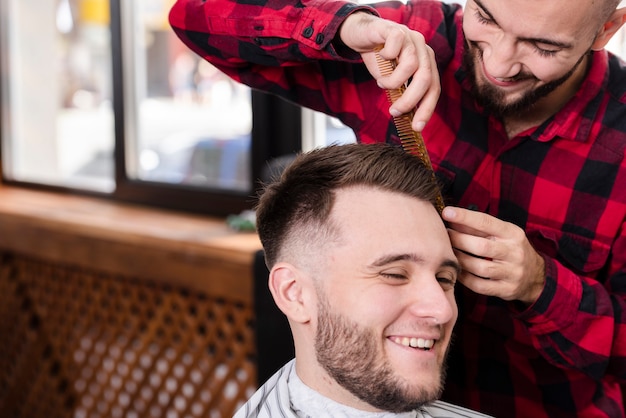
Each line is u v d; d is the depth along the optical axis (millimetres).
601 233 1215
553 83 1074
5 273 3098
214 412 2539
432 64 1048
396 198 1004
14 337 3141
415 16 1314
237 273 2188
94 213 2809
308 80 1360
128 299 2695
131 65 2945
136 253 2451
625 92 1199
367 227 982
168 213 2812
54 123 3430
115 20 2893
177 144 2875
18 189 3441
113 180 3133
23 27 3490
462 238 1049
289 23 1188
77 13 3242
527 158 1229
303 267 1026
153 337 2641
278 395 1106
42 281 2986
